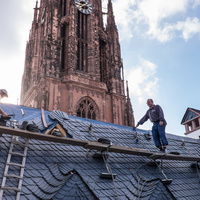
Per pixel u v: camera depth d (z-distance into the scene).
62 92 65.00
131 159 15.73
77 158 13.81
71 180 12.24
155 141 15.58
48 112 17.36
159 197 13.66
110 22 87.38
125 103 73.56
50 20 72.12
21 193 10.65
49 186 11.46
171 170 16.38
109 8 90.56
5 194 10.35
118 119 70.06
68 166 12.92
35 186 11.19
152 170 15.56
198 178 16.75
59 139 12.30
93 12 82.50
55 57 67.56
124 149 13.68
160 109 15.45
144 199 13.03
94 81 70.12
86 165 13.52
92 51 76.12
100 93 69.69
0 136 12.26
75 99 64.94
